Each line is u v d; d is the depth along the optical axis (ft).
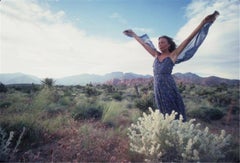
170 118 9.63
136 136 10.60
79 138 11.97
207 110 25.32
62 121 16.49
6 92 42.57
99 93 71.20
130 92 73.00
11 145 10.68
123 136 13.41
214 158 8.79
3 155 9.14
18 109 18.19
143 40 14.46
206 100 46.01
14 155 9.97
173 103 11.99
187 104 32.04
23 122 12.11
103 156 10.22
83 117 19.49
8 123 11.79
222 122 21.79
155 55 13.32
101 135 13.21
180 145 8.78
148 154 9.30
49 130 13.20
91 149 10.91
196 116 24.95
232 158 10.41
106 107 21.61
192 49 13.21
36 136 11.82
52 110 20.66
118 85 98.73
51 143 11.95
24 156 9.96
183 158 8.65
